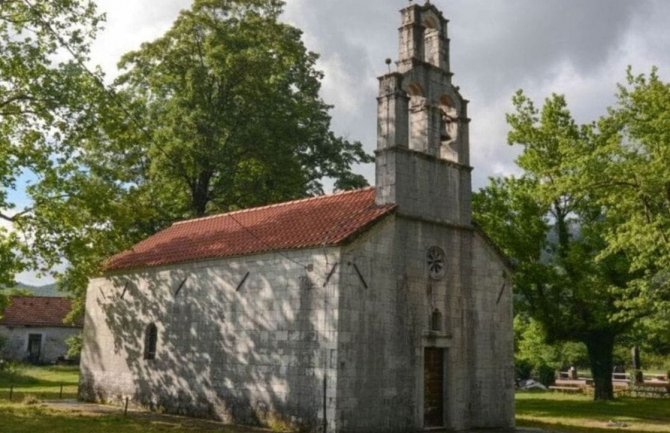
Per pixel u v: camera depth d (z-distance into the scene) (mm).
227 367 23344
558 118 36031
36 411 24594
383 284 21297
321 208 24938
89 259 26906
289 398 20938
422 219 22766
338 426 19422
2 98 24688
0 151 24812
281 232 23688
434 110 24109
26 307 58562
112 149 34594
